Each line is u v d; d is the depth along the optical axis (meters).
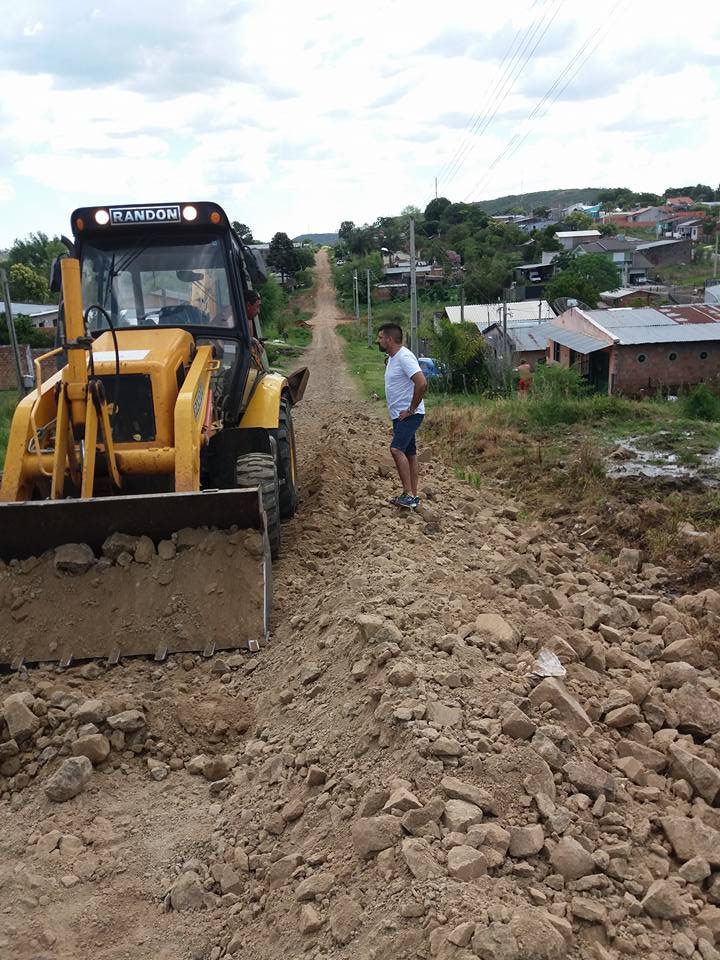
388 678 4.01
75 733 4.41
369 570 5.75
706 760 3.97
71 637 5.19
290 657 5.04
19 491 5.64
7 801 4.16
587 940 2.70
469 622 4.99
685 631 5.73
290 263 111.31
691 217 131.00
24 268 60.81
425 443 14.48
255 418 7.32
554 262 85.38
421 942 2.60
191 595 5.34
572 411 17.06
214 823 3.82
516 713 3.70
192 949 3.12
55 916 3.35
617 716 4.16
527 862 2.99
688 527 8.66
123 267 6.96
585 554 8.24
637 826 3.28
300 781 3.85
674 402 19.72
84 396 5.55
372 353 51.72
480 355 27.72
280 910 3.11
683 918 2.82
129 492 6.07
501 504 10.25
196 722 4.61
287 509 7.94
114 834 3.83
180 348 6.23
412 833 3.08
